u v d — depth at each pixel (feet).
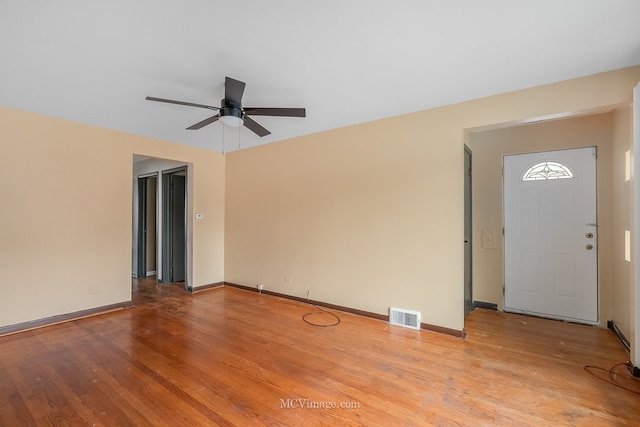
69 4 5.30
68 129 11.51
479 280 13.19
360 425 5.80
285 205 14.64
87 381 7.24
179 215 18.86
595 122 11.01
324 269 13.21
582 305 11.20
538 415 6.07
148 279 19.38
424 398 6.64
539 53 7.02
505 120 9.21
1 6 5.31
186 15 5.64
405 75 8.11
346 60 7.31
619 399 6.57
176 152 15.15
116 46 6.66
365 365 8.09
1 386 7.01
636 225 7.30
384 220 11.53
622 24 5.91
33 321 10.61
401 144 11.14
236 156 16.96
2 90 8.86
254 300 14.37
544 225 11.92
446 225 10.23
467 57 7.20
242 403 6.45
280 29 6.09
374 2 5.30
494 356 8.60
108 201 12.63
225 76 8.03
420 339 9.78
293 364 8.13
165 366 7.98
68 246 11.49
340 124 12.31
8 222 10.15
